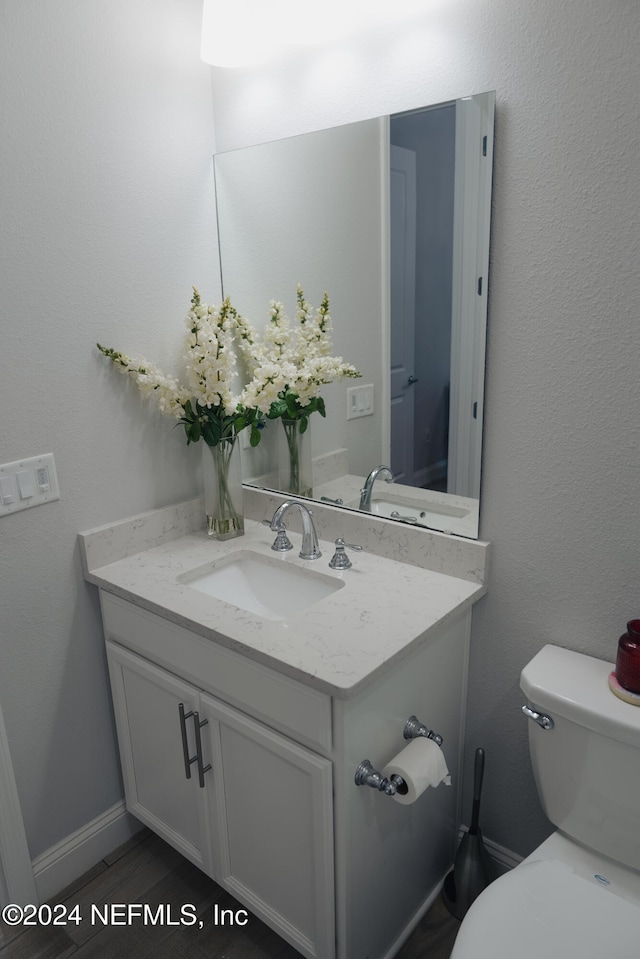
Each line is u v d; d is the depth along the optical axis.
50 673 1.67
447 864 1.75
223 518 1.83
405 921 1.59
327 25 1.50
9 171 1.40
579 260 1.26
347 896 1.35
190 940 1.61
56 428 1.57
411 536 1.63
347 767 1.26
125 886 1.77
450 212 1.40
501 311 1.38
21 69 1.39
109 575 1.64
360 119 1.51
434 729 1.55
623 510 1.32
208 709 1.47
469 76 1.33
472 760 1.71
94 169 1.54
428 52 1.38
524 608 1.51
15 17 1.37
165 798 1.71
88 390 1.62
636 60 1.13
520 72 1.25
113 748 1.85
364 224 1.54
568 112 1.21
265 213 1.73
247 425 1.85
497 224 1.34
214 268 1.88
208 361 1.66
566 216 1.26
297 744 1.32
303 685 1.25
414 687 1.43
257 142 1.72
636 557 1.33
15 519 1.53
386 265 1.53
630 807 1.25
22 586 1.58
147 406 1.76
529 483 1.43
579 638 1.44
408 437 1.59
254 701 1.37
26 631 1.61
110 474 1.71
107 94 1.54
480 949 1.08
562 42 1.20
